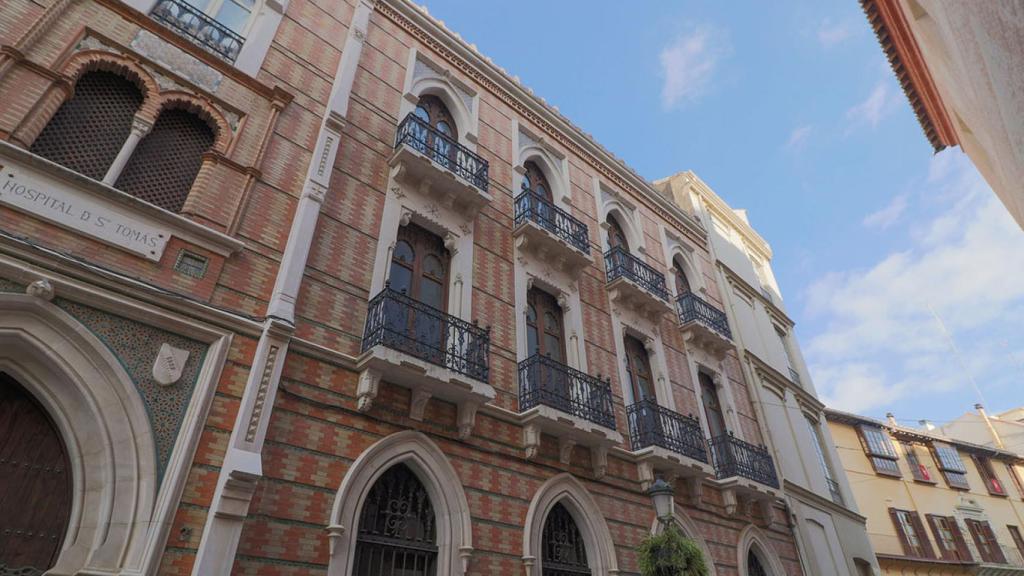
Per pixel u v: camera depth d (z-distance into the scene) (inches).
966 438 1519.4
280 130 345.4
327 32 416.8
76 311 231.3
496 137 523.5
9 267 218.7
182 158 303.4
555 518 372.5
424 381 316.8
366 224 362.6
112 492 212.1
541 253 476.1
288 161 339.0
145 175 286.5
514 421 370.0
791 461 642.2
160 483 223.3
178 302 255.0
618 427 446.6
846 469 973.8
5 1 265.1
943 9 177.9
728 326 666.8
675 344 578.2
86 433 219.6
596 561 365.4
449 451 326.0
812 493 634.2
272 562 239.3
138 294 246.2
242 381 261.3
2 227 224.7
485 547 313.7
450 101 499.2
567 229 512.7
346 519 267.9
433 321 343.3
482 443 344.8
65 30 279.4
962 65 201.8
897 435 1095.0
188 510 224.1
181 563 214.4
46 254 227.3
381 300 325.4
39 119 252.7
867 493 963.3
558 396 388.5
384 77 445.4
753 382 663.1
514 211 486.0
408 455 306.5
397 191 393.7
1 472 205.5
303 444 272.2
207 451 238.4
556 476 372.8
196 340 259.0
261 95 347.9
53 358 218.1
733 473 502.3
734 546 483.2
